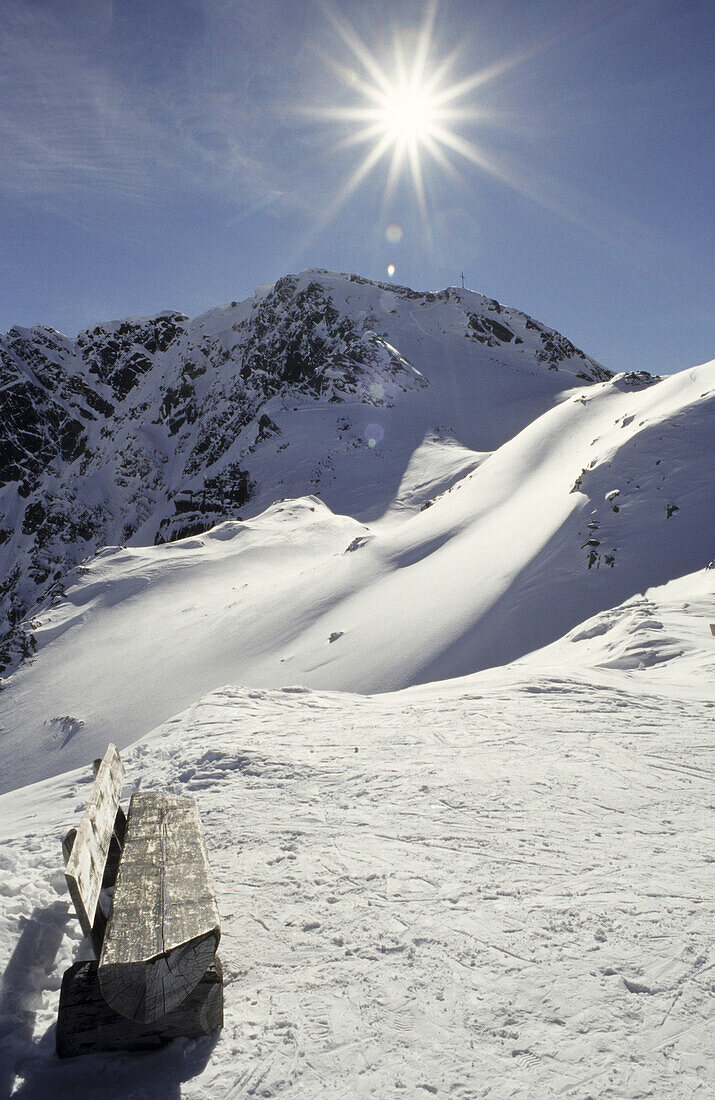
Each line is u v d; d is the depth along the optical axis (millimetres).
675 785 5805
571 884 3922
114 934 2732
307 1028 2777
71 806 6957
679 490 35625
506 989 2936
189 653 53125
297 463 115000
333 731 8250
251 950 3420
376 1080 2459
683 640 15438
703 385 43656
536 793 5609
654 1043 2570
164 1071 2617
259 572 72812
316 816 5262
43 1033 2900
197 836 3811
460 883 3969
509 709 8945
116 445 195875
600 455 42250
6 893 4105
